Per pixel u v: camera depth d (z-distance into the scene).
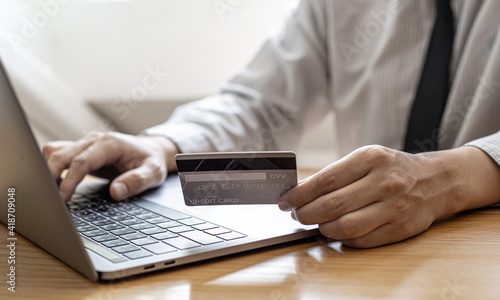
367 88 0.99
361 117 1.02
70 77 1.82
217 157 0.47
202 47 1.63
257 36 1.57
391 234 0.46
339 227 0.45
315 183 0.46
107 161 0.69
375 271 0.39
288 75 1.03
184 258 0.41
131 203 0.61
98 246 0.45
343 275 0.39
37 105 1.64
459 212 0.56
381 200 0.46
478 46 0.82
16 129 0.34
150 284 0.38
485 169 0.55
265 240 0.45
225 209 0.56
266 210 0.55
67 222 0.37
